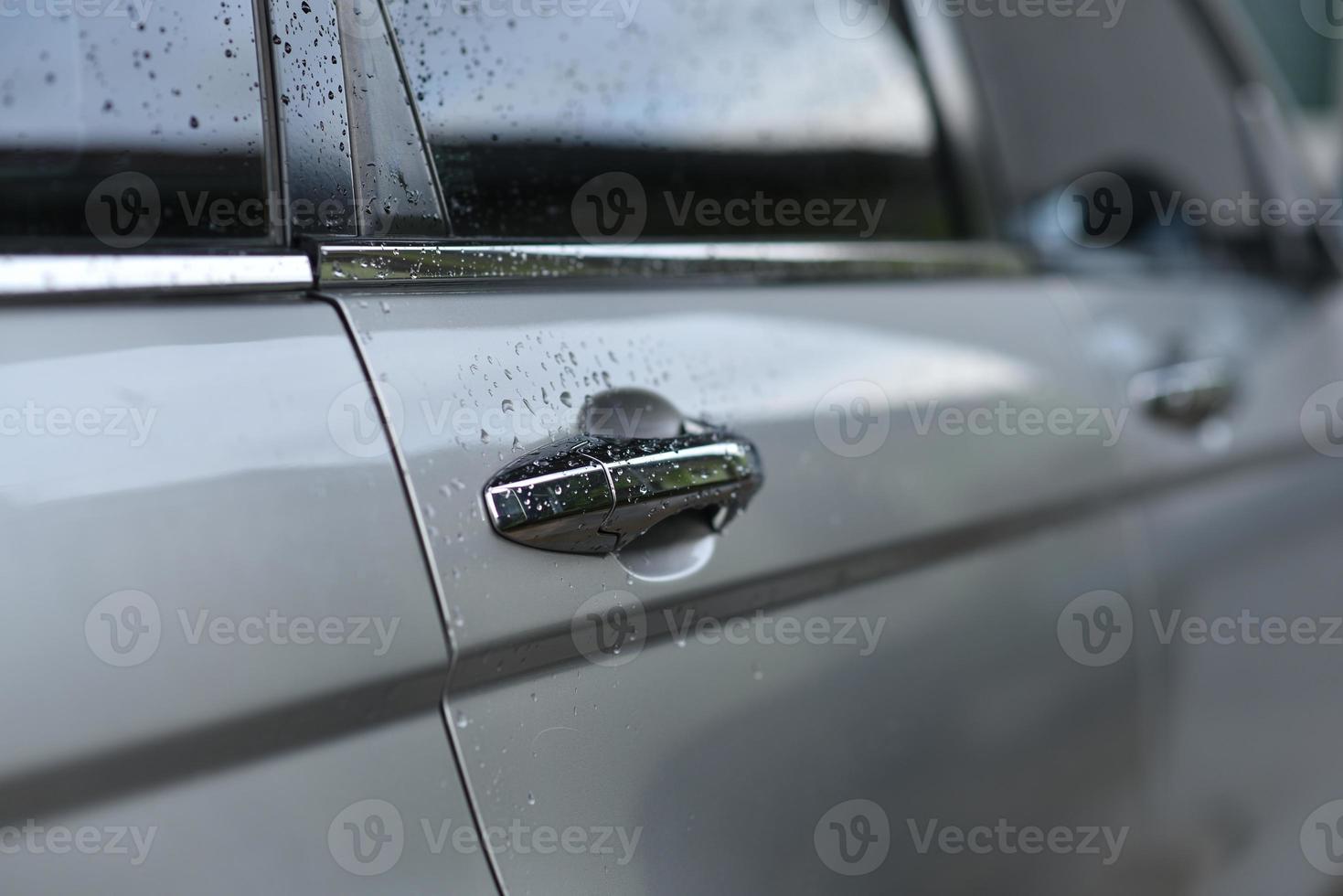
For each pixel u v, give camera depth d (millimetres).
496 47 1684
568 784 1565
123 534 1401
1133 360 2100
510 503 1532
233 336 1470
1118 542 2043
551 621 1551
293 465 1462
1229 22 2826
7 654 1366
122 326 1437
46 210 1456
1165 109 2500
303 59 1557
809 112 1928
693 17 1853
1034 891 1941
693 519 1654
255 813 1444
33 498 1381
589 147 1723
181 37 1514
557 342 1610
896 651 1801
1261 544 2230
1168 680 2098
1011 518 1911
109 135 1481
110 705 1390
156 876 1410
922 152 2033
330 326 1510
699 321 1711
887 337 1850
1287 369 2357
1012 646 1913
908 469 1809
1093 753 2006
